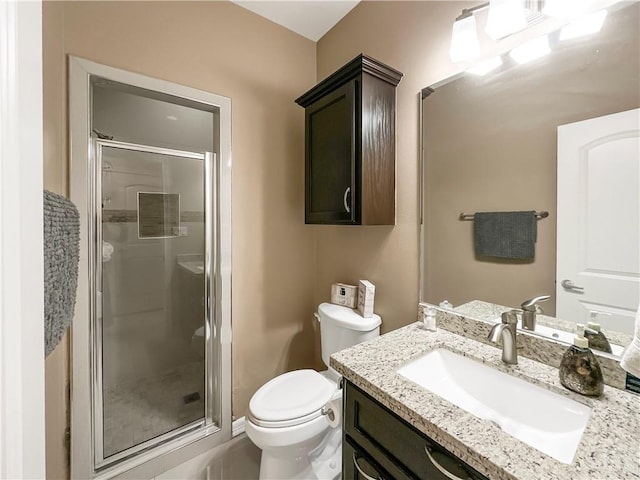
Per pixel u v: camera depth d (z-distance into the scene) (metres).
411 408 0.75
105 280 1.60
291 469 1.37
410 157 1.45
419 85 1.41
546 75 0.99
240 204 1.77
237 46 1.73
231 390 1.76
